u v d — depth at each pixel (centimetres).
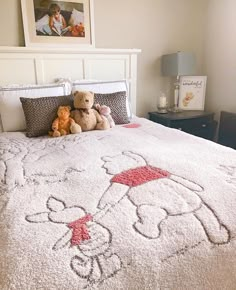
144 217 84
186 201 93
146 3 279
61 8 243
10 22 231
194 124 278
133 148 152
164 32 296
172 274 69
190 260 72
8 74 233
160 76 306
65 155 144
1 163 134
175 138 178
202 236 78
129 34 280
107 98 222
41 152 152
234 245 78
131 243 74
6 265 68
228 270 75
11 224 83
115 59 271
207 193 98
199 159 134
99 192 101
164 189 101
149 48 293
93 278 65
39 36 240
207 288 71
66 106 202
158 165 124
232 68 280
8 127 208
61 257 69
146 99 306
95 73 266
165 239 76
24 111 196
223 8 281
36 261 68
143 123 228
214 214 86
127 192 100
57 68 249
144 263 69
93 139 175
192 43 314
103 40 270
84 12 253
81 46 258
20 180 113
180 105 307
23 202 95
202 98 304
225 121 282
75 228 80
